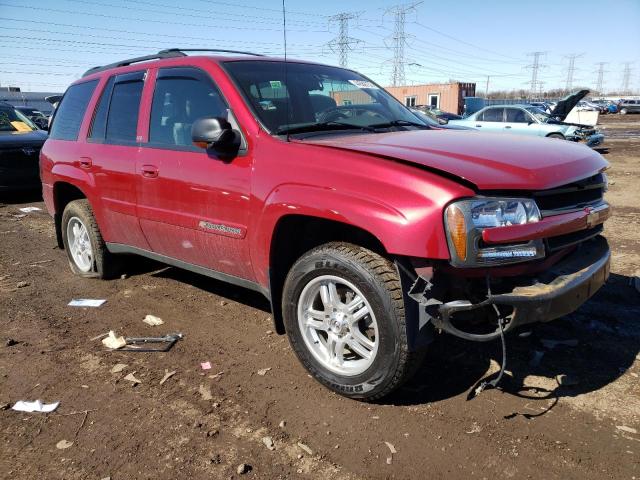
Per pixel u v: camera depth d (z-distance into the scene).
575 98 17.47
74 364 3.55
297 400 3.05
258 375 3.35
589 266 2.86
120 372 3.43
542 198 2.68
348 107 3.92
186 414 2.95
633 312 4.10
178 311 4.42
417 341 2.66
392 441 2.68
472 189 2.51
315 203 2.82
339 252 2.84
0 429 2.86
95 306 4.58
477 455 2.55
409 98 47.31
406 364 2.71
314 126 3.41
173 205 3.78
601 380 3.17
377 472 2.46
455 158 2.72
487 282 2.52
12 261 6.05
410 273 2.61
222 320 4.21
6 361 3.61
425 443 2.65
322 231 3.17
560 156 2.94
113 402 3.09
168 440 2.73
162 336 3.94
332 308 3.00
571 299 2.67
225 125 3.21
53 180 5.22
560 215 2.72
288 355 3.60
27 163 9.45
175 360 3.57
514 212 2.54
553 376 3.23
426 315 2.64
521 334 2.82
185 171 3.63
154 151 3.92
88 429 2.84
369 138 3.22
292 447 2.65
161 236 4.04
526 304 2.51
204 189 3.50
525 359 3.43
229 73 3.58
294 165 2.99
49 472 2.52
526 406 2.94
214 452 2.63
